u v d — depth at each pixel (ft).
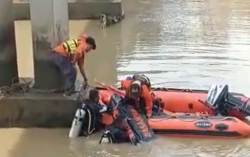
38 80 30.04
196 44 47.34
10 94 30.01
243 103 29.78
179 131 28.07
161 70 40.04
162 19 58.85
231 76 38.34
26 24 56.75
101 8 58.39
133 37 50.80
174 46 46.88
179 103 30.40
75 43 29.40
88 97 29.53
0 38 30.17
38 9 28.99
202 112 30.07
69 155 26.71
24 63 41.81
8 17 30.25
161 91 31.32
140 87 28.37
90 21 58.23
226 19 57.98
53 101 29.37
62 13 29.91
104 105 29.19
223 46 46.55
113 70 40.16
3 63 30.45
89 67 40.93
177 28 54.24
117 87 35.63
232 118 28.50
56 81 29.89
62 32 29.99
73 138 28.50
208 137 27.99
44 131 29.43
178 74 38.99
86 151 27.04
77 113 28.43
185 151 26.66
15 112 29.68
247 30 52.54
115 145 27.55
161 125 28.22
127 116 28.12
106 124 28.94
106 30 54.34
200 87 36.04
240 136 27.86
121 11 58.70
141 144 27.43
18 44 48.08
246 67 40.45
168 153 26.50
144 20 58.70
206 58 42.93
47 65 29.66
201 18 58.95
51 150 27.32
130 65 41.52
